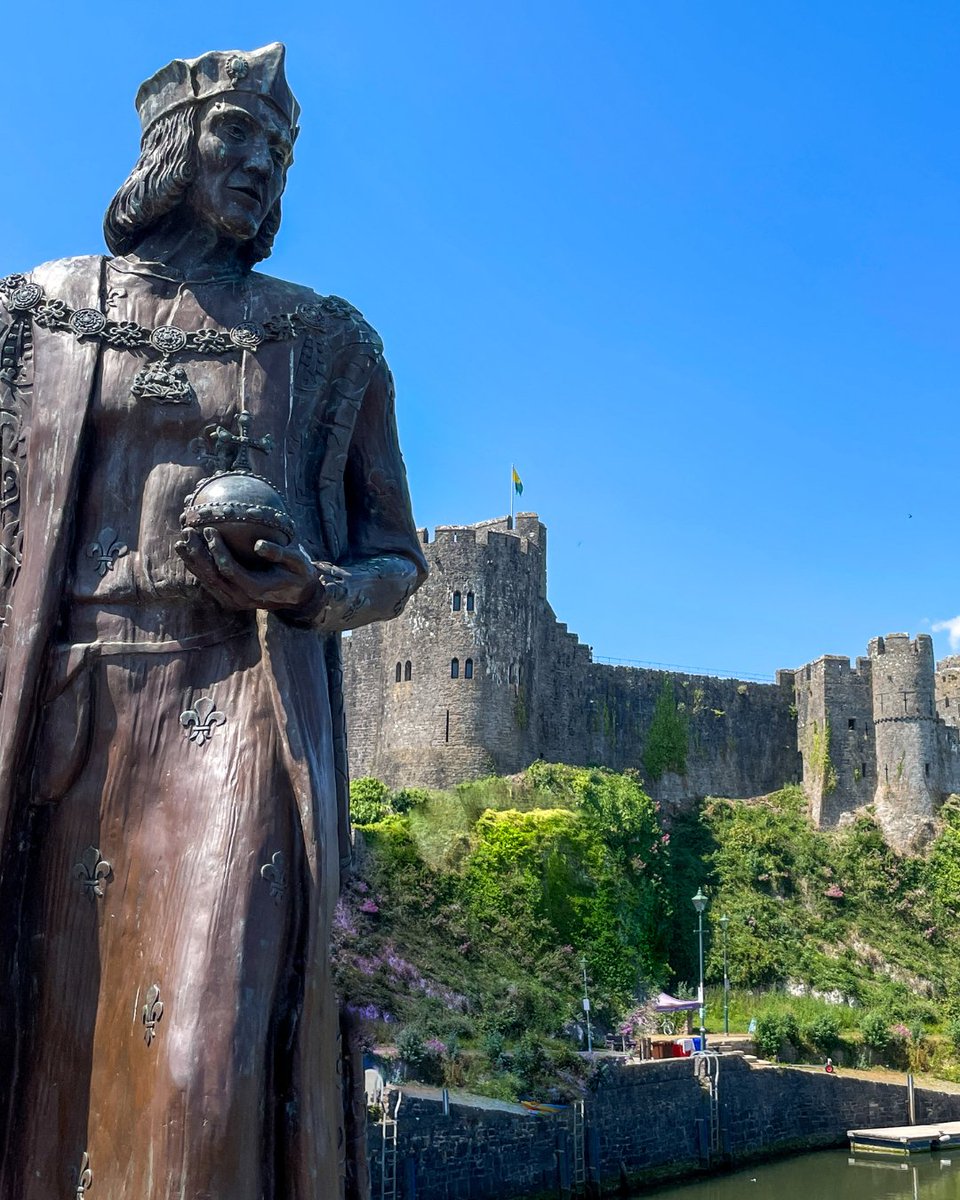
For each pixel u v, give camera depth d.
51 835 3.73
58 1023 3.61
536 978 48.75
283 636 3.80
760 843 66.44
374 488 4.41
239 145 4.09
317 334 4.23
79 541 3.88
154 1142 3.30
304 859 3.63
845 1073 50.56
